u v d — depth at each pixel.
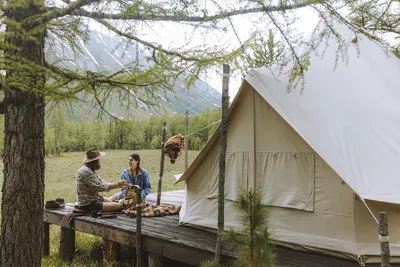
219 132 4.27
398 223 3.20
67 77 3.05
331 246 3.38
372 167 3.33
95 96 3.37
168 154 5.68
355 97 3.93
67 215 5.18
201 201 4.52
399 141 3.59
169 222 4.87
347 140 3.49
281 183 3.77
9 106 3.08
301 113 3.62
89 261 5.05
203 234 4.18
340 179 3.35
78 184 5.25
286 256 3.42
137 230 4.04
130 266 4.58
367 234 3.23
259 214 1.62
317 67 4.12
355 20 3.91
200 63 3.29
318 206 3.49
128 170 5.92
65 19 2.86
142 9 2.60
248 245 1.61
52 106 3.34
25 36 2.24
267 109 3.93
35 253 3.18
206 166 4.50
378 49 4.61
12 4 2.13
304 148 3.62
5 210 3.12
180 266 4.48
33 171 3.13
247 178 4.04
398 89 4.19
